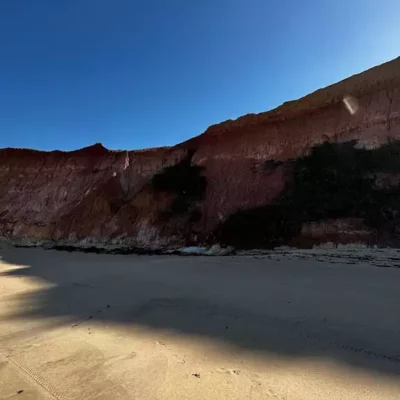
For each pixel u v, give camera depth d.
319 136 17.55
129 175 27.20
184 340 5.43
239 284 9.12
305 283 8.57
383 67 16.66
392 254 10.67
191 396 3.65
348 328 5.39
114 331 6.04
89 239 22.80
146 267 13.07
